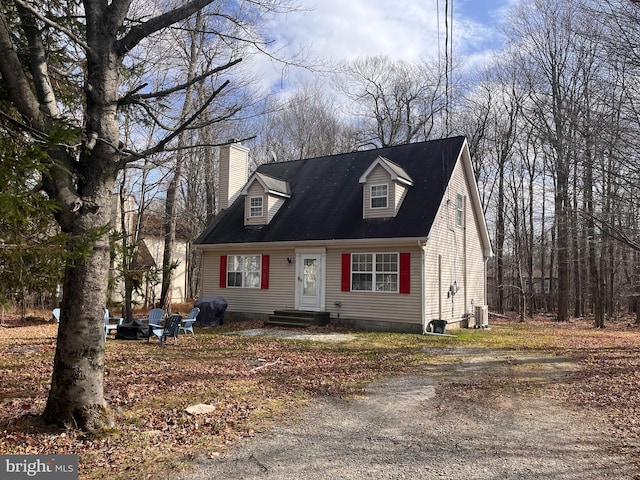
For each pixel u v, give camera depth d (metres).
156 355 10.95
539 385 8.30
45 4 6.11
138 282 10.26
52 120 5.12
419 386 8.16
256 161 36.03
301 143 36.62
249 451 5.03
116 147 5.43
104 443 5.07
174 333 12.91
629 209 11.45
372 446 5.24
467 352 11.91
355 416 6.38
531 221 29.48
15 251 4.05
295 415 6.38
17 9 5.39
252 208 19.81
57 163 4.56
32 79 5.98
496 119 30.48
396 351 11.90
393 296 16.09
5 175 3.48
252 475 4.41
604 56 10.17
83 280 5.37
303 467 4.62
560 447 5.26
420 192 17.08
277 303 18.47
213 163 28.62
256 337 14.41
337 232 17.09
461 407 6.88
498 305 32.50
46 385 7.70
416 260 15.77
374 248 16.53
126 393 7.23
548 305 36.19
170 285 19.72
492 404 7.06
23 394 7.08
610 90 10.42
